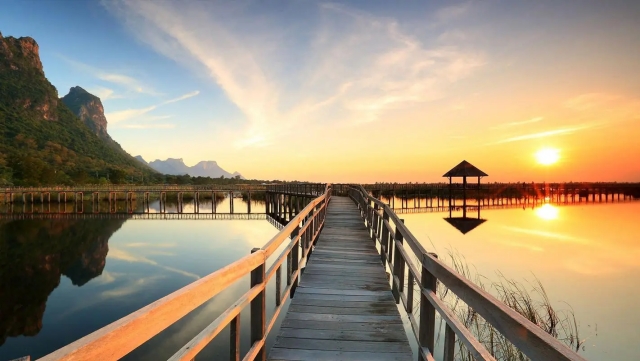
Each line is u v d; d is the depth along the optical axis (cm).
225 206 6025
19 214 3903
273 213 3841
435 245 1747
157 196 8788
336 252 787
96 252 2011
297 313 448
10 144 13688
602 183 7200
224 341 823
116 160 18675
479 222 2778
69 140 17462
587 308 881
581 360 98
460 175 3697
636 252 1619
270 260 1565
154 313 128
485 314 166
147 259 1820
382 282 578
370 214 1038
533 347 123
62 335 980
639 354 637
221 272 192
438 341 627
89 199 7225
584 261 1427
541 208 4412
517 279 1150
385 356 343
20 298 1274
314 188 2959
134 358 767
